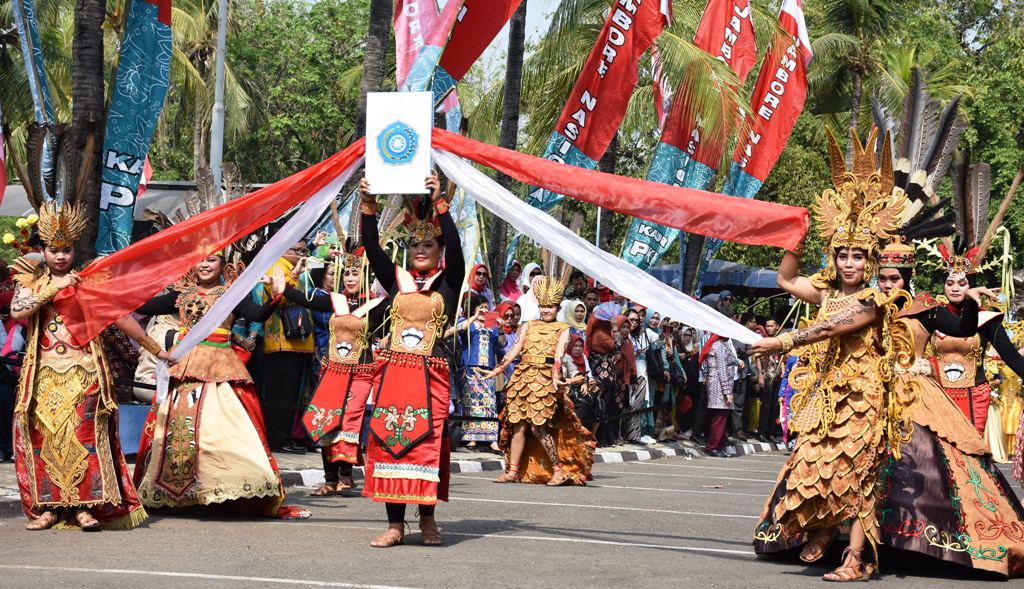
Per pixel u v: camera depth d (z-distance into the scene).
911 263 6.35
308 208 7.55
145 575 5.64
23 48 10.55
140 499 7.88
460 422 13.81
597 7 19.64
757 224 6.72
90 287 7.33
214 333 8.08
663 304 6.91
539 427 11.40
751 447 19.05
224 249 8.52
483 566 6.22
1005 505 6.50
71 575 5.59
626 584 5.77
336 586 5.49
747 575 6.17
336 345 9.58
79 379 7.20
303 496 9.52
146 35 11.71
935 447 6.53
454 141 7.27
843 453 6.13
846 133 31.94
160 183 20.33
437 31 13.15
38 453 7.19
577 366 14.25
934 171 7.30
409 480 6.82
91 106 11.41
